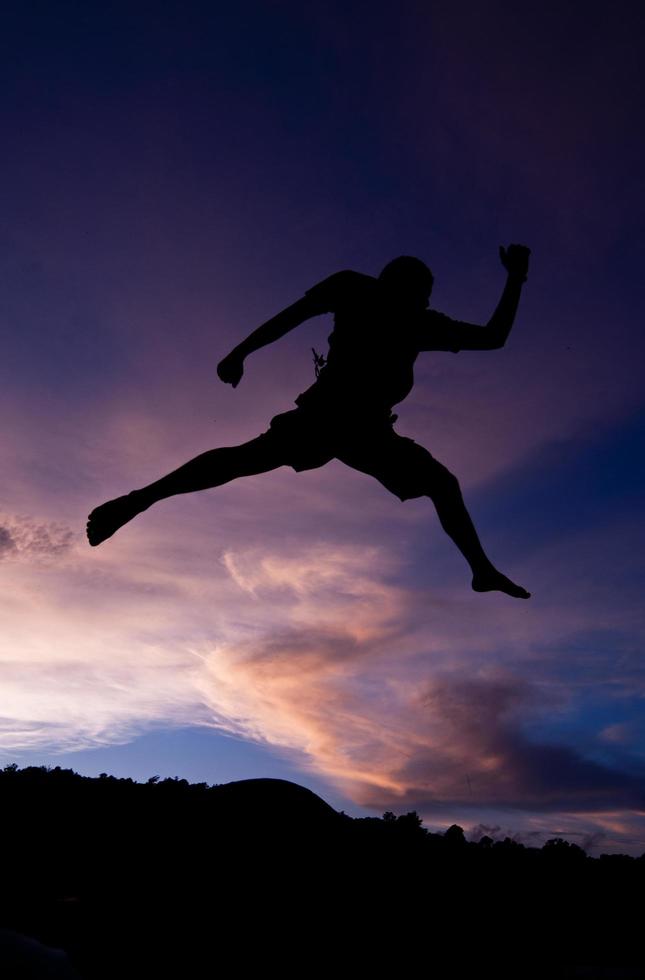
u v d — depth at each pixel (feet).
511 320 10.93
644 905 12.05
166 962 8.33
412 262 10.36
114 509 9.75
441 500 10.50
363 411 9.96
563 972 9.96
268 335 10.09
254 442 9.95
